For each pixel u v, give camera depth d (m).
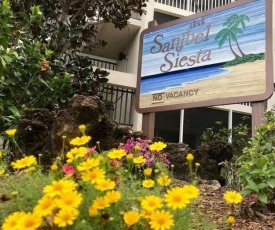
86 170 1.25
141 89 5.17
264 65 3.89
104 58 9.27
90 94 5.59
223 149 3.99
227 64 4.24
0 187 1.57
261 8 4.09
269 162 2.46
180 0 8.68
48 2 6.21
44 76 4.86
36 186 1.38
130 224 1.05
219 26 4.46
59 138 2.86
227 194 1.38
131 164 1.89
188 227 1.22
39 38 5.77
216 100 4.24
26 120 3.29
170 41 4.98
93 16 6.79
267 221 2.13
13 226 0.96
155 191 1.45
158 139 3.68
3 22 3.99
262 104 3.86
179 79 4.72
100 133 2.99
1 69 3.89
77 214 1.02
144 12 6.84
